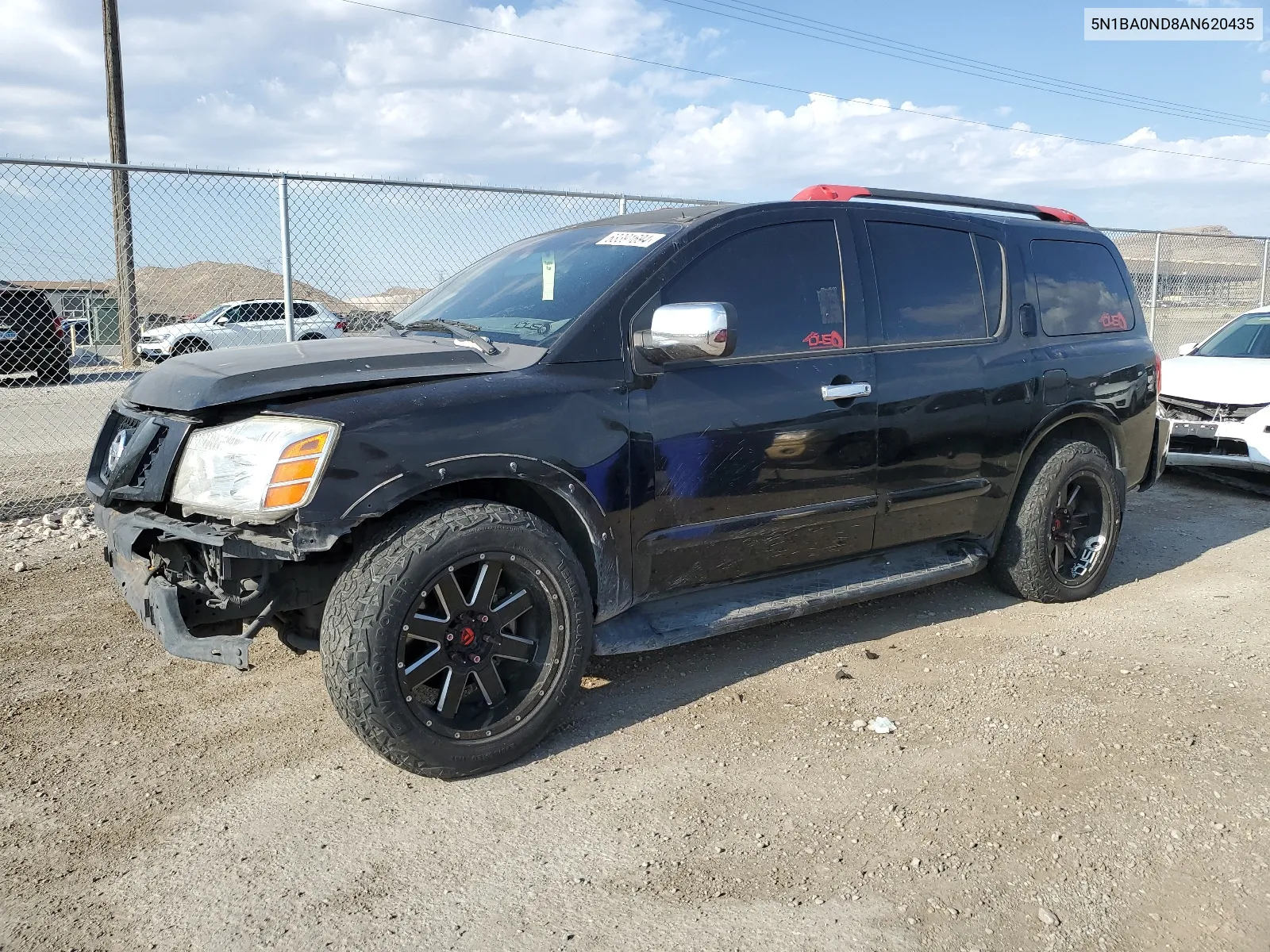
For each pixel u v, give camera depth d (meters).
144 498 2.82
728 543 3.43
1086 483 4.60
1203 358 8.10
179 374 2.96
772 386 3.46
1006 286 4.34
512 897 2.31
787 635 4.15
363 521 2.73
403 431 2.71
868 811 2.69
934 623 4.30
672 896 2.31
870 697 3.47
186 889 2.35
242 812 2.71
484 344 3.22
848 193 4.02
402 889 2.35
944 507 4.07
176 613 2.70
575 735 3.20
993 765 2.95
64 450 8.62
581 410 3.04
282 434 2.63
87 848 2.54
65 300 8.21
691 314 2.92
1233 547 5.70
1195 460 7.29
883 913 2.23
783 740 3.13
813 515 3.62
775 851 2.49
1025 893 2.30
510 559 2.87
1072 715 3.30
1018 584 4.52
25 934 2.18
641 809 2.71
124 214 6.54
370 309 7.12
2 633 4.17
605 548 3.12
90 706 3.44
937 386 3.93
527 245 4.09
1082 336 4.65
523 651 2.98
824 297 3.71
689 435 3.27
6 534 5.87
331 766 2.99
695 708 3.40
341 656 2.65
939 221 4.19
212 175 6.46
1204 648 3.95
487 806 2.74
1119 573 5.18
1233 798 2.73
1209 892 2.30
